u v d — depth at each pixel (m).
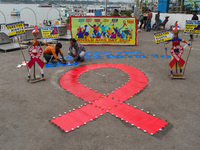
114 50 10.15
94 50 10.19
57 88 5.77
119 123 4.11
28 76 6.26
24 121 4.21
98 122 4.15
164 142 3.54
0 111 4.59
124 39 11.12
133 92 5.47
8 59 8.72
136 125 4.02
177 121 4.15
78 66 7.70
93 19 10.88
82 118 4.29
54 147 3.43
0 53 9.82
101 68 7.44
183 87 5.78
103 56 9.05
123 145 3.46
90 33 11.08
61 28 13.47
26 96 5.31
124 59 8.58
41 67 6.21
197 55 9.12
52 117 4.34
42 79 6.34
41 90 5.65
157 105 4.79
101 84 6.02
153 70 7.20
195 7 16.73
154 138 3.64
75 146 3.45
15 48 10.21
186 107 4.71
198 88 5.71
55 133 3.81
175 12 17.84
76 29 11.05
